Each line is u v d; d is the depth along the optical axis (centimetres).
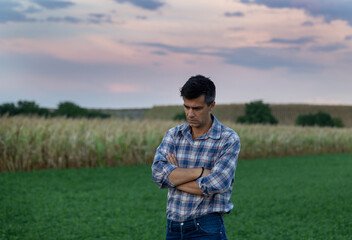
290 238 641
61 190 1109
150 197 1022
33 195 1015
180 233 285
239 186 1248
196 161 288
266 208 891
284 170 1723
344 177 1506
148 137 1777
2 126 1548
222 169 278
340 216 798
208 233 279
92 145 1650
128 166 1705
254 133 2470
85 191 1102
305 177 1491
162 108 8725
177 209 285
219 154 286
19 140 1485
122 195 1030
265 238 637
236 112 7869
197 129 292
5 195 1005
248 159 2339
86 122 1991
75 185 1192
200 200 281
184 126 296
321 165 1958
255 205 929
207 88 271
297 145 2739
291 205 926
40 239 621
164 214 823
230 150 285
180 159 292
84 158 1644
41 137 1548
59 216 789
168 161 292
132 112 8925
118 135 1722
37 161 1545
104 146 1700
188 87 271
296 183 1313
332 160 2247
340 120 5622
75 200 966
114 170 1552
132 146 1767
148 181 1302
